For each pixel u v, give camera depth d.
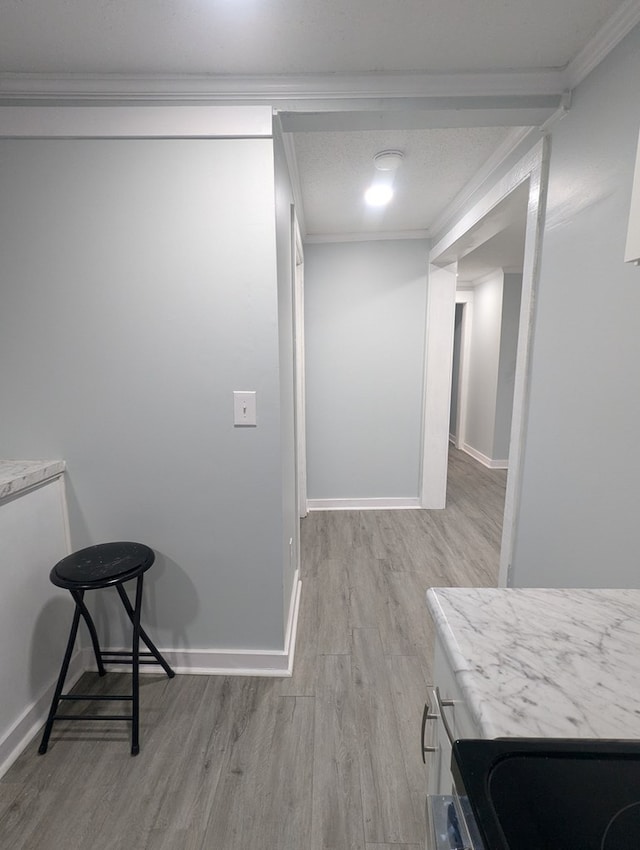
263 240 1.35
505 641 0.62
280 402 1.45
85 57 1.19
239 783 1.16
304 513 3.23
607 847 0.38
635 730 0.47
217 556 1.54
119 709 1.41
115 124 1.29
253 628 1.58
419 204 2.47
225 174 1.32
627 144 1.07
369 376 3.25
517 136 1.64
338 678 1.55
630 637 0.63
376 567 2.44
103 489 1.50
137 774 1.18
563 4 1.04
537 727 0.48
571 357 1.32
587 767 0.44
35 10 1.02
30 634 1.34
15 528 1.27
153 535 1.53
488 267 4.34
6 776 1.18
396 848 1.00
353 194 2.30
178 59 1.21
